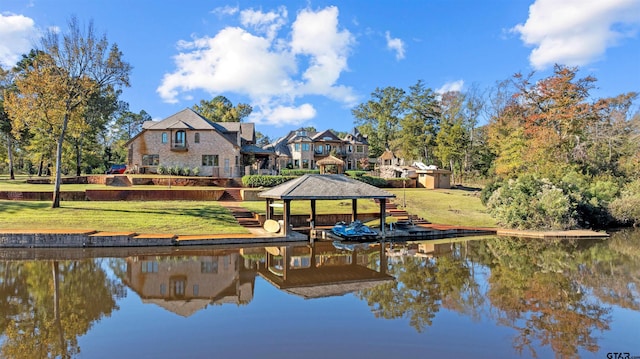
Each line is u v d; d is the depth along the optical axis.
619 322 9.23
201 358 7.08
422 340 8.05
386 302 10.68
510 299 11.05
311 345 7.73
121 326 8.66
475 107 63.16
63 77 23.58
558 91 41.25
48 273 13.37
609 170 38.91
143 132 42.53
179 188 34.22
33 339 7.87
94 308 9.84
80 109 25.28
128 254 17.22
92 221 21.86
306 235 22.69
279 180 37.31
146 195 30.17
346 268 15.19
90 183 36.88
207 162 42.97
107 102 47.69
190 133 42.94
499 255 18.45
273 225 23.09
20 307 9.82
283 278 13.32
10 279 12.50
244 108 73.31
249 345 7.69
